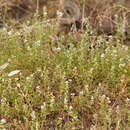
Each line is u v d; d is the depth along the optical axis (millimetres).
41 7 10680
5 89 5812
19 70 6324
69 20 9320
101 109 5445
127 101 5734
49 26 7488
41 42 7008
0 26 8828
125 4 9789
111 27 8539
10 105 5809
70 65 6305
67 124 5355
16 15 10406
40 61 6598
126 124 5434
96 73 6320
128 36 8516
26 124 5340
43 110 5363
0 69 6336
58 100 5785
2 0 8977
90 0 9531
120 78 6207
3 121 5289
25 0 11133
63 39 7320
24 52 6875
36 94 5863
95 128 5254
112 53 6457
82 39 6719
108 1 9367
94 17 8906
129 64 6480
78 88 6129
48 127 5508
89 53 6773
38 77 6332
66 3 9703
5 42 6906
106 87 6133
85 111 5750
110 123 5227
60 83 5996
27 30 7258
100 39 6852
